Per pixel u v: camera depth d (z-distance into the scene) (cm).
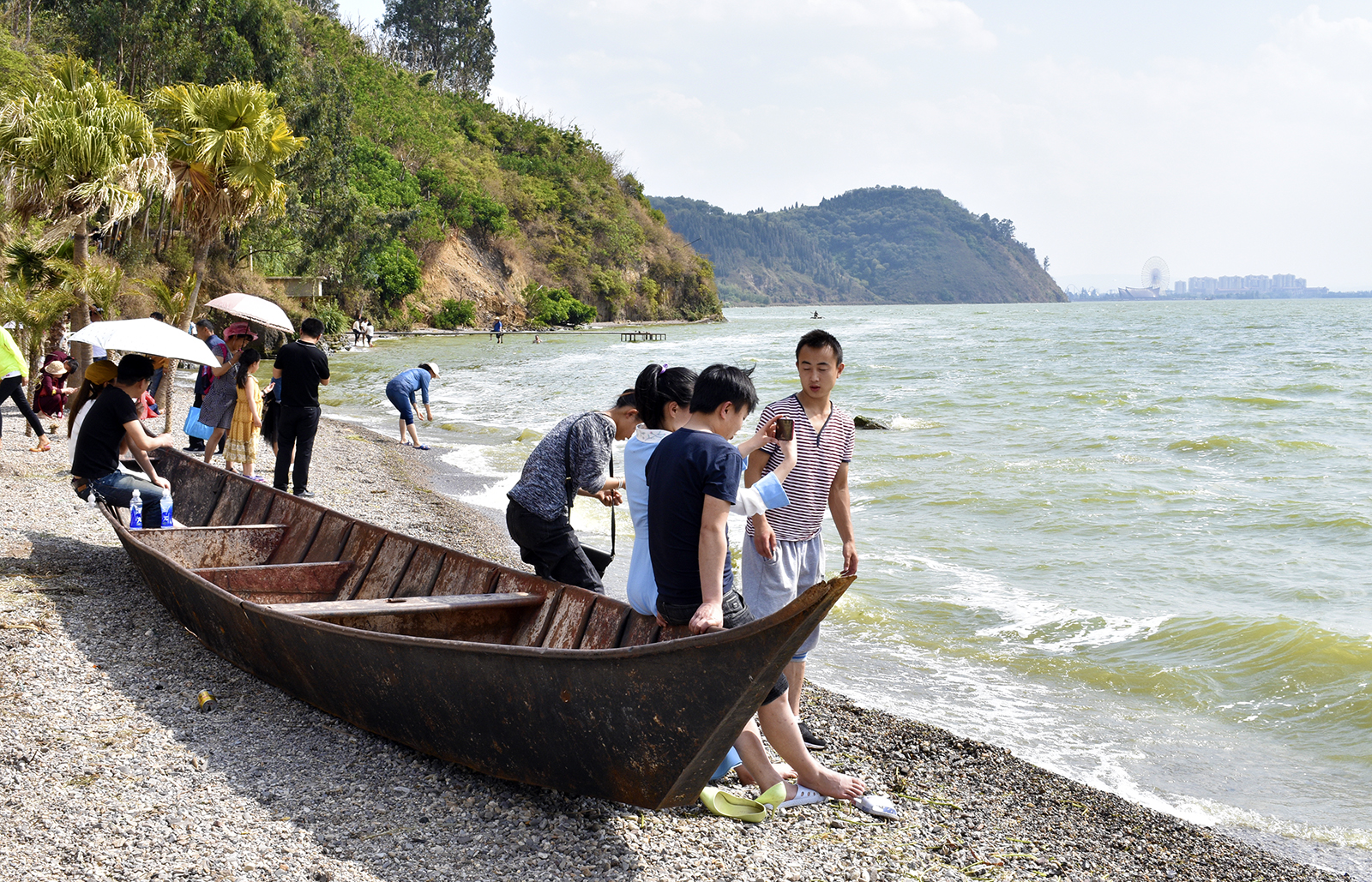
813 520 432
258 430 1033
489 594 528
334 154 4547
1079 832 440
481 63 11738
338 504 1063
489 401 2344
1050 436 1728
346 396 2438
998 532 1037
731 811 405
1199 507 1144
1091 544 984
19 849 336
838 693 616
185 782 401
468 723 406
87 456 679
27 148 1417
